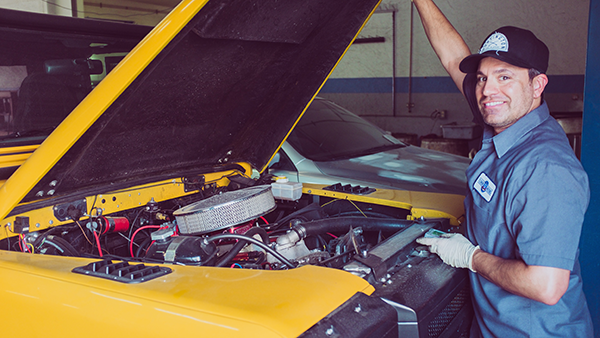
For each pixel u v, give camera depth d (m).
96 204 1.68
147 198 1.87
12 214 1.46
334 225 1.79
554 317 1.34
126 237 1.79
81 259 1.34
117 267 1.20
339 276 1.13
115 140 1.57
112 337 1.01
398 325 1.12
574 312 1.39
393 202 2.08
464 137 7.68
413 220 1.85
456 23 8.64
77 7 8.99
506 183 1.33
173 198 2.00
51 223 1.56
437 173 3.77
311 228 1.74
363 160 4.00
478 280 1.45
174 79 1.51
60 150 1.28
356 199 2.22
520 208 1.28
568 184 1.22
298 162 3.81
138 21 10.96
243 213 1.65
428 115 9.18
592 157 2.45
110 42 2.04
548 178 1.23
